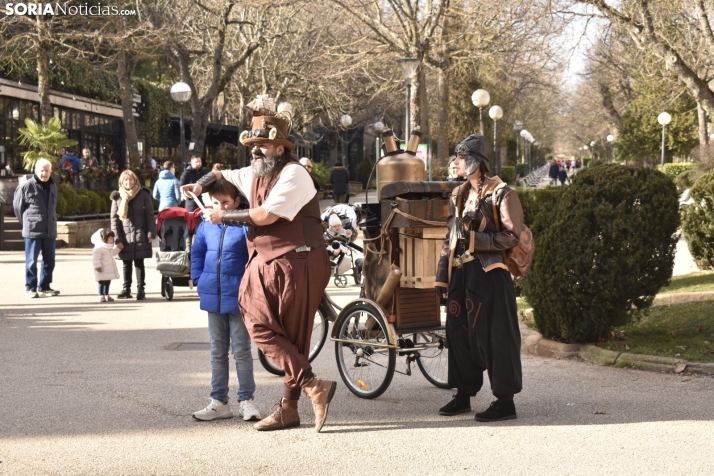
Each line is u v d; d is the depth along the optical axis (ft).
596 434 17.74
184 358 26.43
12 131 95.14
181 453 16.80
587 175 25.94
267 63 134.51
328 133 183.52
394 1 83.10
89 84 114.32
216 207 19.24
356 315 21.97
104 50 115.65
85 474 15.58
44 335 30.76
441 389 22.43
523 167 212.64
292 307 17.83
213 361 19.44
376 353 21.70
